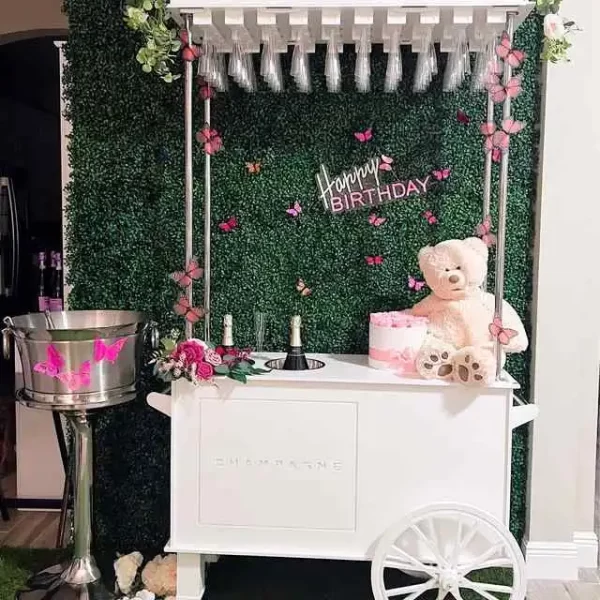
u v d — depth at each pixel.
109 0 2.70
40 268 3.83
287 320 2.79
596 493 3.71
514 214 2.73
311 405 2.30
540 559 2.74
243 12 2.15
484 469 2.27
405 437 2.28
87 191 2.78
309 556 2.33
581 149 2.65
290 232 2.76
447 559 2.28
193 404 2.33
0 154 4.64
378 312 2.73
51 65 4.58
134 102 2.74
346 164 2.72
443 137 2.69
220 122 2.73
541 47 2.68
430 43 2.28
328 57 2.30
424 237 2.73
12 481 3.63
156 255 2.79
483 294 2.50
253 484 2.34
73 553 2.59
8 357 2.44
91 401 2.32
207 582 2.67
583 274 2.69
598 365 2.80
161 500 2.89
